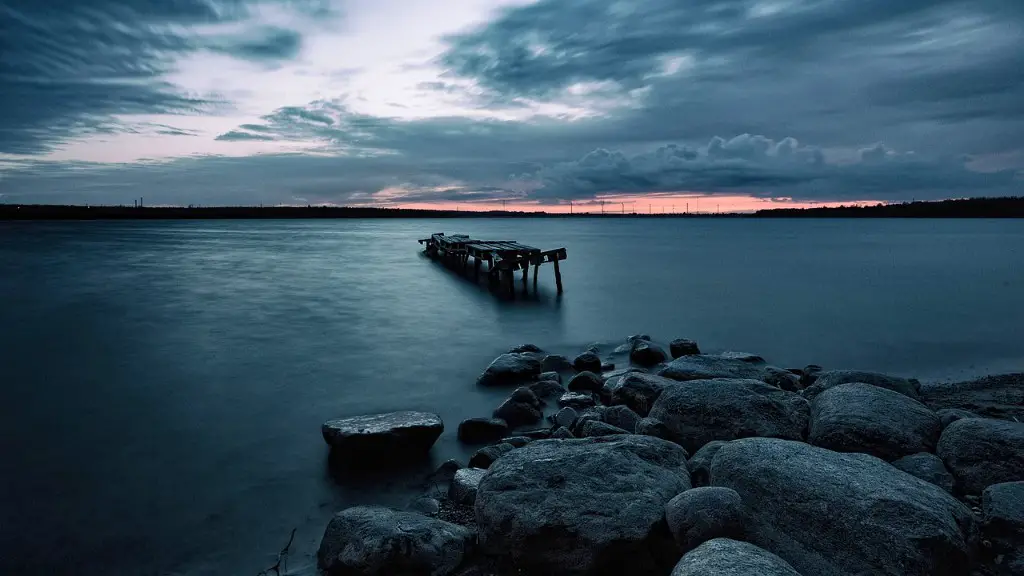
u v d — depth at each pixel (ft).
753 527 12.57
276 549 14.90
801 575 11.34
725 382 20.31
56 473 19.34
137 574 13.92
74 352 36.19
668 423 19.39
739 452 14.25
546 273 88.58
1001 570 12.39
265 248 129.59
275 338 40.75
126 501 17.46
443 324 46.78
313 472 19.42
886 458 17.15
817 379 26.78
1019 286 72.23
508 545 13.15
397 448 20.27
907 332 46.29
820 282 76.89
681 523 12.44
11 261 93.61
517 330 45.06
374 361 34.86
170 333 41.98
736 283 76.02
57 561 14.40
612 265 102.94
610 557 12.73
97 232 201.36
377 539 12.96
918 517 11.66
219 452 21.12
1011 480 15.42
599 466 14.29
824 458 13.88
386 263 95.14
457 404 26.99
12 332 41.81
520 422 23.40
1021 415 24.12
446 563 13.01
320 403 26.94
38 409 25.66
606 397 26.84
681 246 165.48
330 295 60.80
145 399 27.20
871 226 431.43
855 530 11.68
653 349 34.88
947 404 26.22
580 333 44.55
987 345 41.91
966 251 141.08
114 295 59.36
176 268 85.61
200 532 15.75
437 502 16.53
